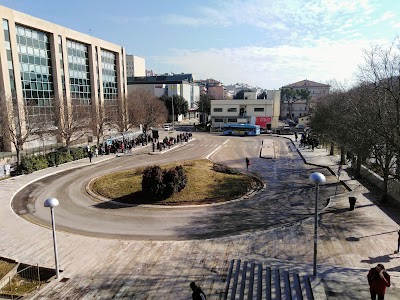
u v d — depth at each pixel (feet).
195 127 261.03
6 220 61.21
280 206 68.85
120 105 180.86
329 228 54.70
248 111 249.34
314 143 161.48
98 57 193.36
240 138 203.62
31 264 43.83
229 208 67.72
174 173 73.67
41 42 149.28
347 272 39.09
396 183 70.95
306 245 48.26
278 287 36.19
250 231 55.93
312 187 84.02
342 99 107.65
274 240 50.42
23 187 86.17
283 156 136.67
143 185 72.54
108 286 38.34
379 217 59.67
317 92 386.73
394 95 59.72
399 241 44.60
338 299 33.19
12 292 38.60
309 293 34.63
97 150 136.05
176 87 310.45
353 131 78.28
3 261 45.03
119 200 73.36
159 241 51.24
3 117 102.99
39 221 62.23
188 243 50.21
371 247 46.98
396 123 59.16
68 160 120.26
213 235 54.70
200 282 38.63
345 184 86.07
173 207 68.44
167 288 37.65
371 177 88.22
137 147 160.97
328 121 110.01
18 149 101.55
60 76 159.43
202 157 130.82
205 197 73.26
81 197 77.41
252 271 40.37
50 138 151.12
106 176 95.04
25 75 140.36
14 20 129.59
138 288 37.83
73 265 43.52
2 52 122.83
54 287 38.24
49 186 87.51
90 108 147.64
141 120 185.68
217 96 499.10
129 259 45.03
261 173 101.40
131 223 60.39
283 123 302.66
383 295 30.94
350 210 63.82
